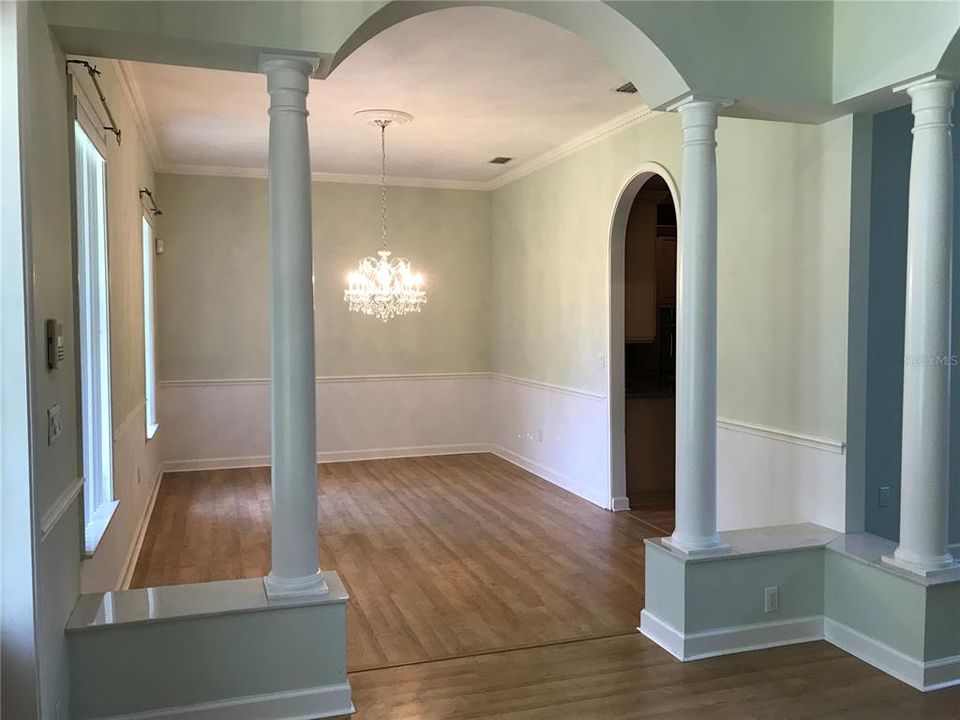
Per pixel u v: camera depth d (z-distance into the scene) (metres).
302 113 2.73
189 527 5.33
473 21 3.63
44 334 2.27
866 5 3.18
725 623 3.32
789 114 3.47
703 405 3.31
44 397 2.26
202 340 7.22
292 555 2.77
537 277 6.92
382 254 6.91
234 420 7.34
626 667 3.19
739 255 4.17
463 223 7.95
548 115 5.28
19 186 2.05
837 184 3.55
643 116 5.12
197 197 7.14
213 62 2.74
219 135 5.91
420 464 7.51
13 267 2.05
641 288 6.41
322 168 7.19
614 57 3.34
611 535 5.10
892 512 3.76
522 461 7.36
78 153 3.17
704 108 3.23
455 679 3.08
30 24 2.16
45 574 2.22
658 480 6.11
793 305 3.82
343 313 7.64
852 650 3.32
